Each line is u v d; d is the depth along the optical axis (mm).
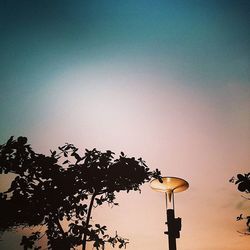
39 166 6055
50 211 5938
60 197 5949
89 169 6273
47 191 5922
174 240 6988
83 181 6250
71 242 5809
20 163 5965
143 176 6535
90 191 6344
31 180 5992
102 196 6617
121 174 6367
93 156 6461
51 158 6164
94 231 6113
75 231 5906
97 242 6125
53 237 5949
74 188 6113
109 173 6348
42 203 5887
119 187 6445
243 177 4156
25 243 5926
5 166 5887
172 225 7141
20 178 5918
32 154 6055
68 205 5984
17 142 5977
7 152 5922
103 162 6367
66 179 6035
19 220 5891
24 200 5848
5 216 5781
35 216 5867
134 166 6477
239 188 4102
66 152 6402
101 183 6324
